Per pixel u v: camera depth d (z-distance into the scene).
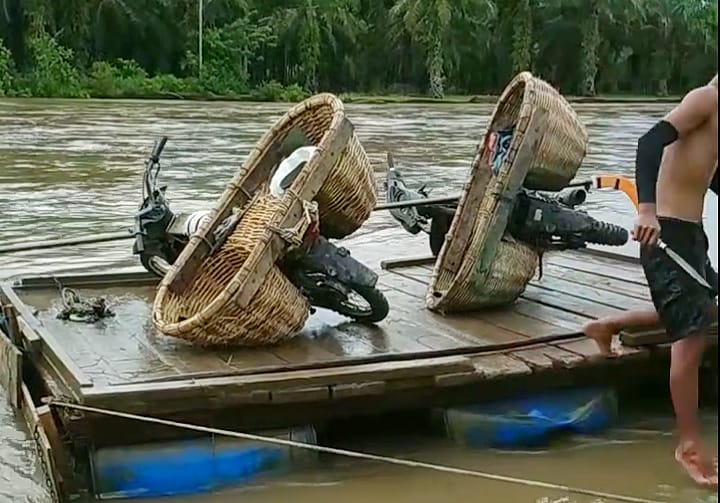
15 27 38.81
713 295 3.88
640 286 5.73
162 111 29.25
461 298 5.02
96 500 3.77
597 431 4.48
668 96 47.59
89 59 40.62
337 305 4.79
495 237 4.93
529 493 3.87
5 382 4.60
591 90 46.22
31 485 3.92
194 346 4.41
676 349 3.97
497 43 45.75
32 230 8.80
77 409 3.68
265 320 4.37
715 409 4.69
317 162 4.55
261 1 44.91
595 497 3.82
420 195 6.03
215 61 41.97
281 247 4.40
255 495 3.83
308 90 43.47
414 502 3.79
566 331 4.80
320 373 3.97
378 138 20.22
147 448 3.80
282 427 3.99
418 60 44.53
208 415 3.85
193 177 12.99
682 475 4.06
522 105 5.03
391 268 6.28
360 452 4.19
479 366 4.25
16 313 4.83
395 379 4.04
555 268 6.20
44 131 20.23
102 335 4.57
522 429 4.35
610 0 45.59
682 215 3.87
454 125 24.84
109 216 9.66
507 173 4.91
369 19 44.94
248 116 27.41
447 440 4.29
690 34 46.97
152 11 41.66
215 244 4.68
